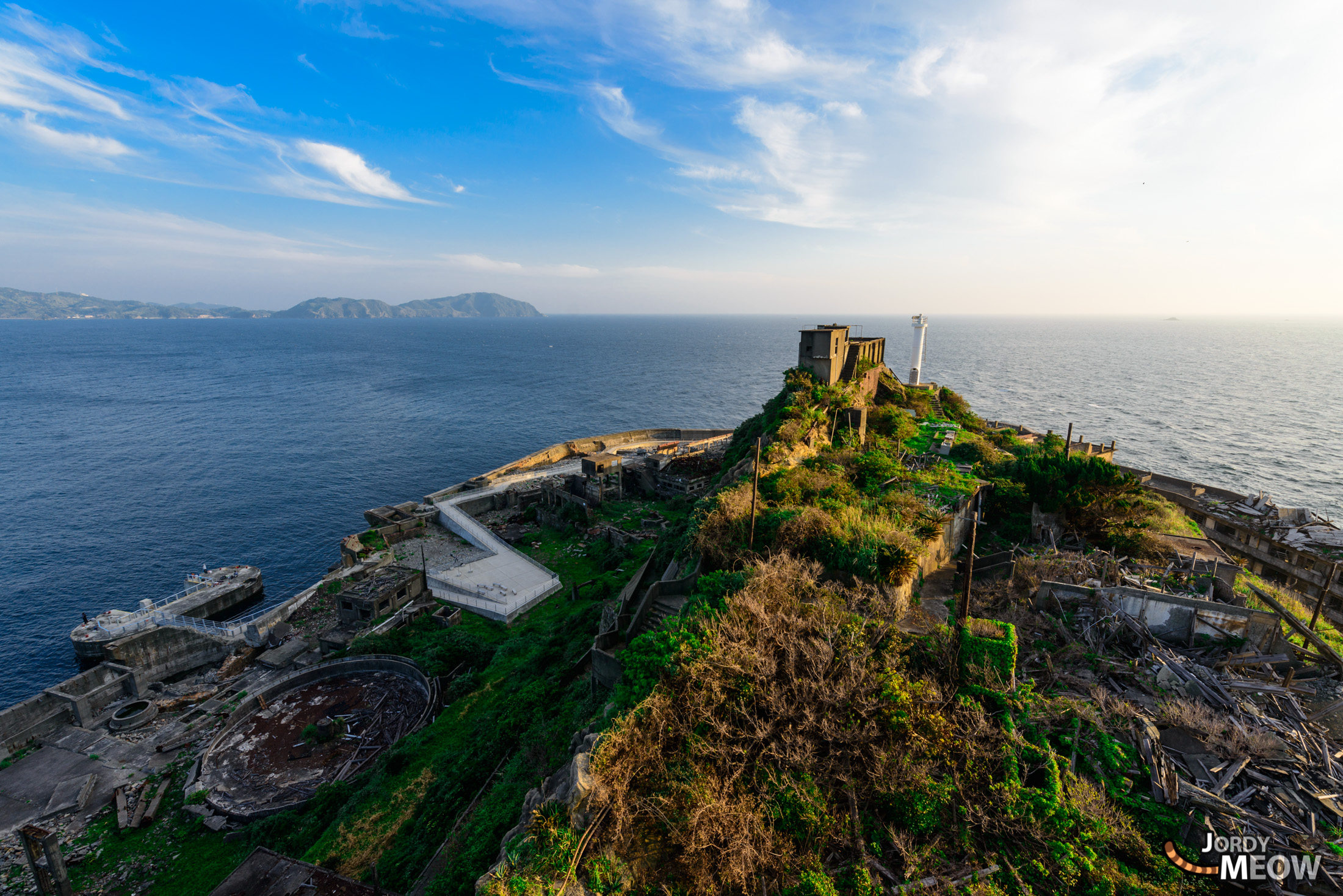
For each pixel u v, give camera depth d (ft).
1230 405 521.65
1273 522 161.58
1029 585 80.28
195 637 171.53
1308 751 52.16
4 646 189.98
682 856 46.44
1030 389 612.29
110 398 604.49
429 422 501.56
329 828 92.43
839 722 54.70
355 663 147.02
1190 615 69.05
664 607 96.12
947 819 49.29
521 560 211.61
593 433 476.95
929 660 63.00
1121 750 52.26
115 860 101.19
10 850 106.63
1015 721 55.47
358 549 218.79
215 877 94.94
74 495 321.93
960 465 142.31
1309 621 76.43
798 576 76.74
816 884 44.24
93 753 129.90
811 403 171.32
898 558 79.30
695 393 648.38
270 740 124.36
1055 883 44.50
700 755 52.60
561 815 47.62
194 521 289.94
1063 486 110.42
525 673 126.41
